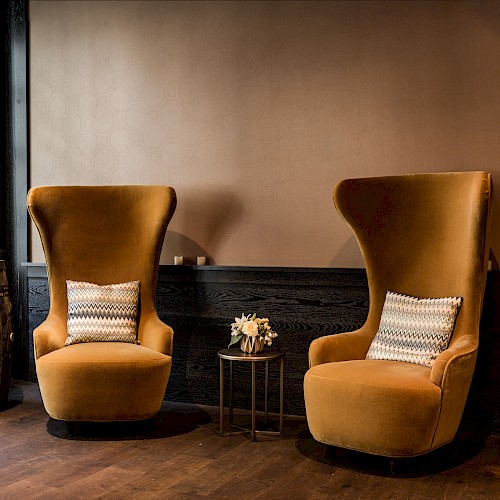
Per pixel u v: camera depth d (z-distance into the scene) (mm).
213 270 3967
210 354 3992
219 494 2570
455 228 3180
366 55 3711
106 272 3850
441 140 3551
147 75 4332
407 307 3184
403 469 2848
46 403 3256
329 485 2666
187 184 4215
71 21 4586
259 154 3990
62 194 3820
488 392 3367
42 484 2666
